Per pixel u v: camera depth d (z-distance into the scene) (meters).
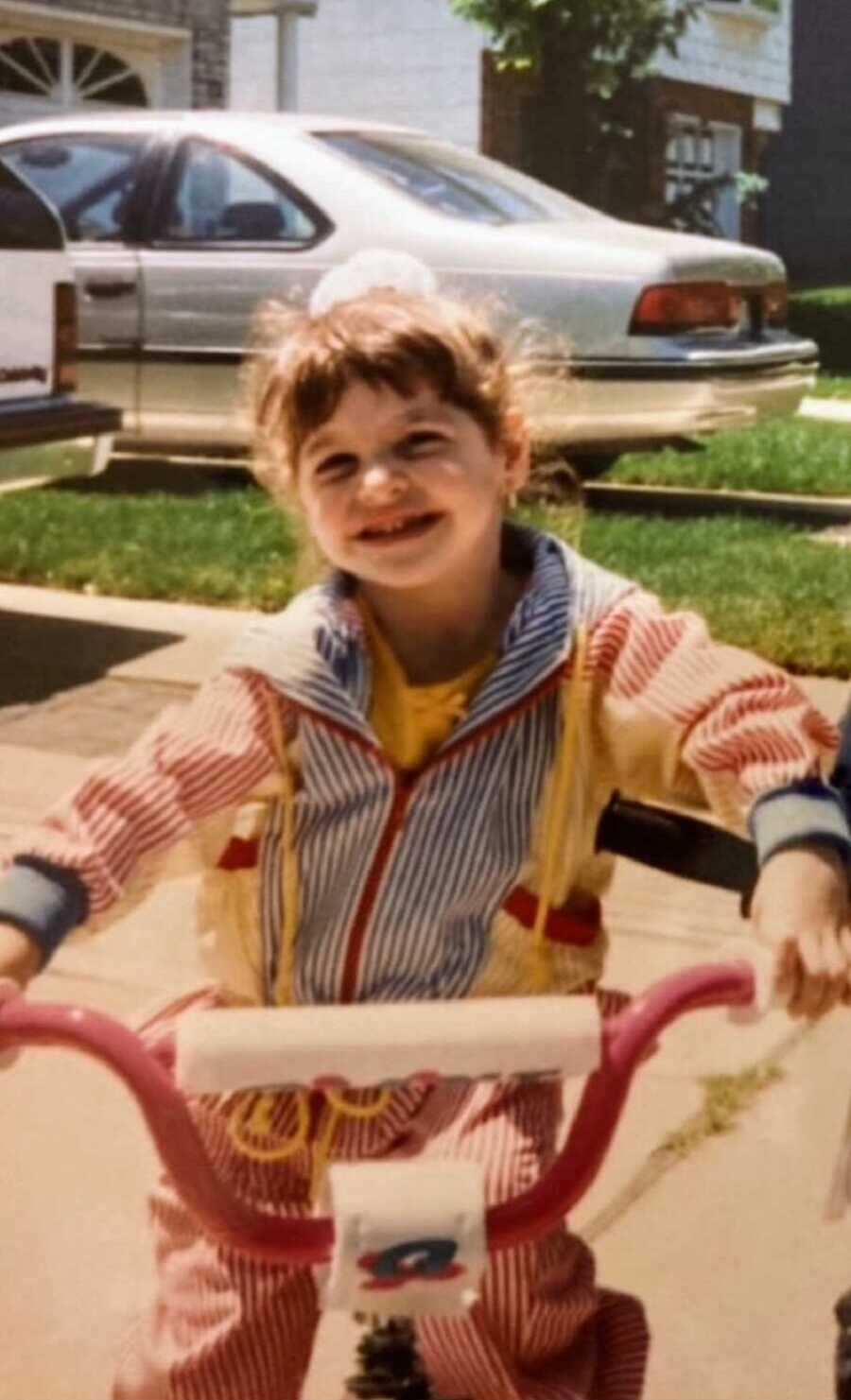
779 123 27.28
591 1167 2.20
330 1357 3.47
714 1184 4.07
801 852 2.37
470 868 2.64
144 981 4.96
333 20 22.28
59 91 18.88
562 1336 2.59
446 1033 2.12
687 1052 4.64
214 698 2.65
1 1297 3.69
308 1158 2.62
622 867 5.82
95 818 2.52
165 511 10.93
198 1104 2.67
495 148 21.95
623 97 22.23
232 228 11.18
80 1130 4.29
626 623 2.64
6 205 8.06
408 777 2.63
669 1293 3.70
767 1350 3.54
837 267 29.39
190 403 11.27
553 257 10.87
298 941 2.69
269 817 2.68
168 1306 2.65
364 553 2.60
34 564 9.37
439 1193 2.13
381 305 2.65
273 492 2.87
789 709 2.55
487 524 2.64
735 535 10.59
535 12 20.84
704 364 10.97
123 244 11.30
